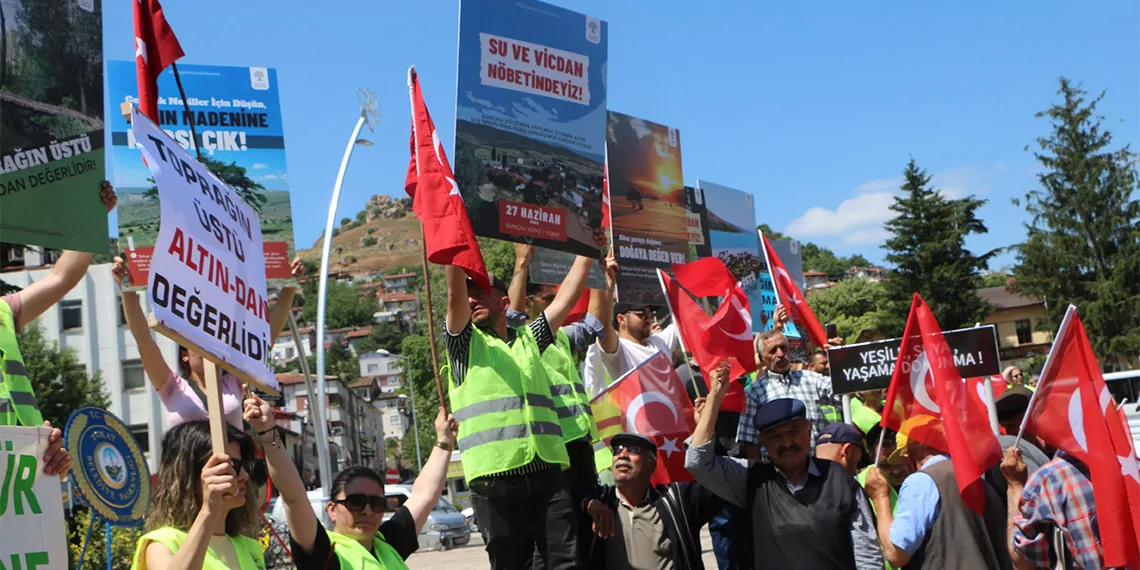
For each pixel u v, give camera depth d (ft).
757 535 19.93
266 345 14.47
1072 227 168.86
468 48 22.49
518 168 22.93
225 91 23.84
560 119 23.84
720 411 27.30
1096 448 20.81
